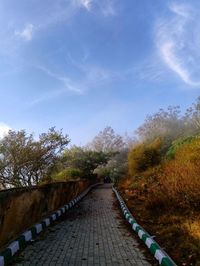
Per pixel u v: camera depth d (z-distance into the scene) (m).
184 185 6.22
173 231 4.80
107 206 9.60
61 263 3.64
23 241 4.43
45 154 9.42
